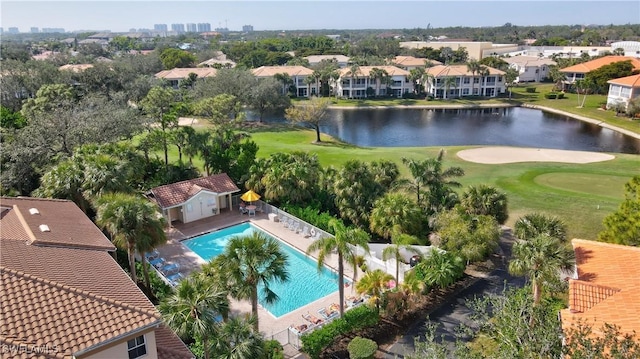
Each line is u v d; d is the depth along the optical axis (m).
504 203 35.69
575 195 46.53
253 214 44.09
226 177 45.62
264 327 26.89
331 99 134.00
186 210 42.28
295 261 35.38
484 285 30.94
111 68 109.69
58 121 47.50
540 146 80.81
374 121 107.31
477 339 24.20
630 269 23.80
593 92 131.75
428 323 23.56
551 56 190.38
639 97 100.12
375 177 41.97
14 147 44.88
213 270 21.94
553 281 24.34
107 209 27.48
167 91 89.06
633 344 15.26
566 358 16.67
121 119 52.38
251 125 98.62
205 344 20.19
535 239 24.86
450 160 64.06
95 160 35.62
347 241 25.17
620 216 28.80
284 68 142.12
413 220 33.91
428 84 137.62
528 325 18.08
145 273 28.95
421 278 29.67
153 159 52.25
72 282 19.48
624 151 76.44
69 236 25.61
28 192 46.34
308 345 24.34
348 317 26.20
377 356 24.45
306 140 84.44
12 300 17.20
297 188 42.84
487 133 93.12
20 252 21.23
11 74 94.00
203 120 97.44
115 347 17.23
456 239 31.81
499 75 136.62
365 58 172.62
